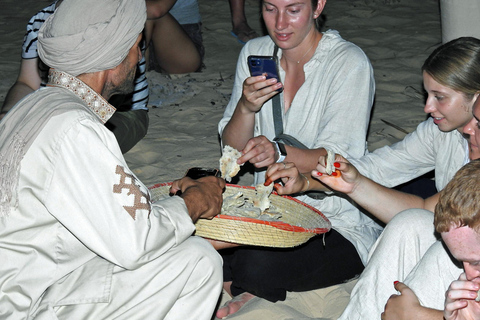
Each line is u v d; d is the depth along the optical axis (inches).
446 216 74.7
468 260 75.0
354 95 116.0
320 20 120.4
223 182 101.3
